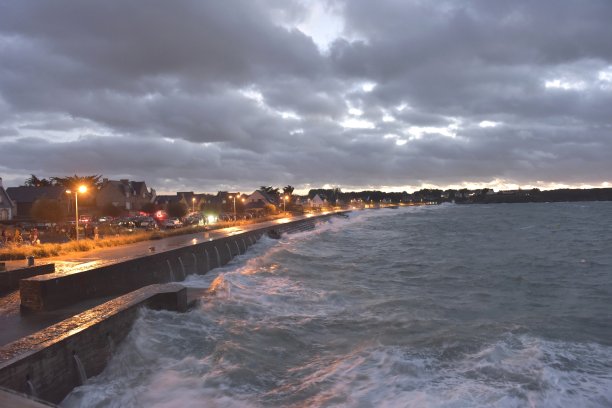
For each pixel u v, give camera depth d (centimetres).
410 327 1490
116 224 5497
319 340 1374
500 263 3138
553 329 1481
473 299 1988
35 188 7425
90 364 1024
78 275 1566
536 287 2289
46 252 2442
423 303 1873
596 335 1424
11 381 768
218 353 1202
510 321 1591
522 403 915
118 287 1820
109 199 8575
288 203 14462
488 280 2467
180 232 4081
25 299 1403
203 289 1983
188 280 2442
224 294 1856
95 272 1666
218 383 1030
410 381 1030
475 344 1289
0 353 826
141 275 2009
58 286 1462
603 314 1731
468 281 2436
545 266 3017
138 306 1316
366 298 1962
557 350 1241
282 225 5678
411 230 6694
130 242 3259
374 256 3516
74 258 2320
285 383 1046
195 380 1043
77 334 977
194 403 936
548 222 8425
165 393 978
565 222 8388
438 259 3347
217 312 1609
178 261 2433
